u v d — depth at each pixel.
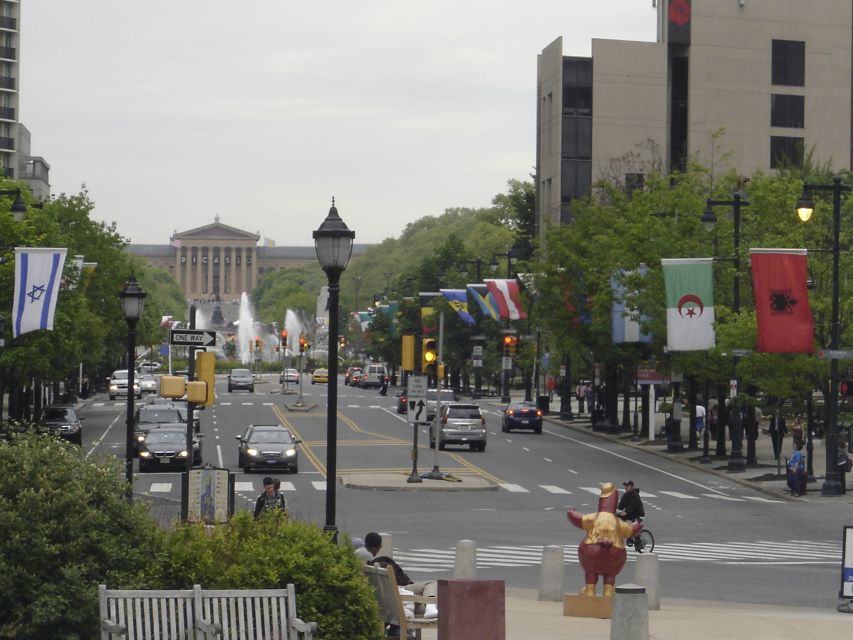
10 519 22.05
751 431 96.25
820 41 188.38
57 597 21.81
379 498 73.56
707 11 186.12
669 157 187.88
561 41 185.50
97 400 180.25
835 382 79.19
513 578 45.34
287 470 87.81
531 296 142.38
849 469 85.81
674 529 62.28
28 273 68.69
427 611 27.91
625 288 107.44
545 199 191.88
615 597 26.94
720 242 100.25
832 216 101.06
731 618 34.91
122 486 23.52
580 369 152.00
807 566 50.31
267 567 22.70
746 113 186.62
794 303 74.56
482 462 97.25
